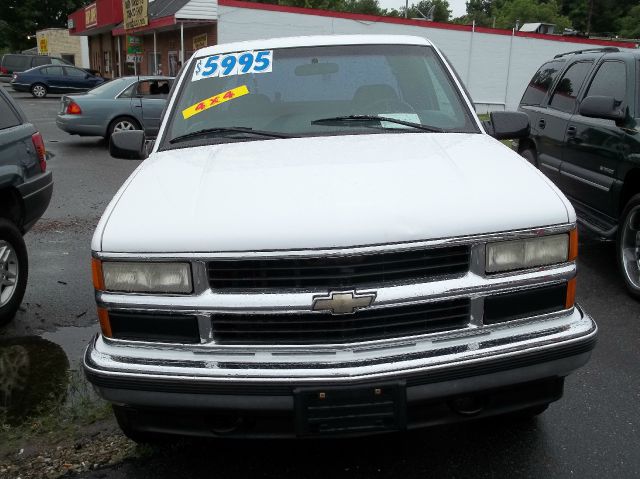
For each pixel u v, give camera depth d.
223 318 2.33
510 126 3.72
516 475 2.79
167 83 14.02
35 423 3.31
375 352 2.33
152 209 2.50
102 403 3.50
